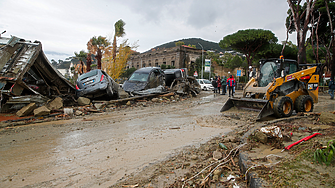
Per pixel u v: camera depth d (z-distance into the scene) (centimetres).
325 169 252
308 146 331
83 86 1034
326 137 377
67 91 1191
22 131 564
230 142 446
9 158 374
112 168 335
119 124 653
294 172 252
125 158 375
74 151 411
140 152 405
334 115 550
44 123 668
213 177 296
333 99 1502
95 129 588
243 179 286
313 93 828
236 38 3300
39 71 1012
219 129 584
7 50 829
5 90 757
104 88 1022
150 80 1335
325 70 3666
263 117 713
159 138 498
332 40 2402
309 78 821
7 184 284
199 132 552
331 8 2389
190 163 351
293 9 2111
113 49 2248
